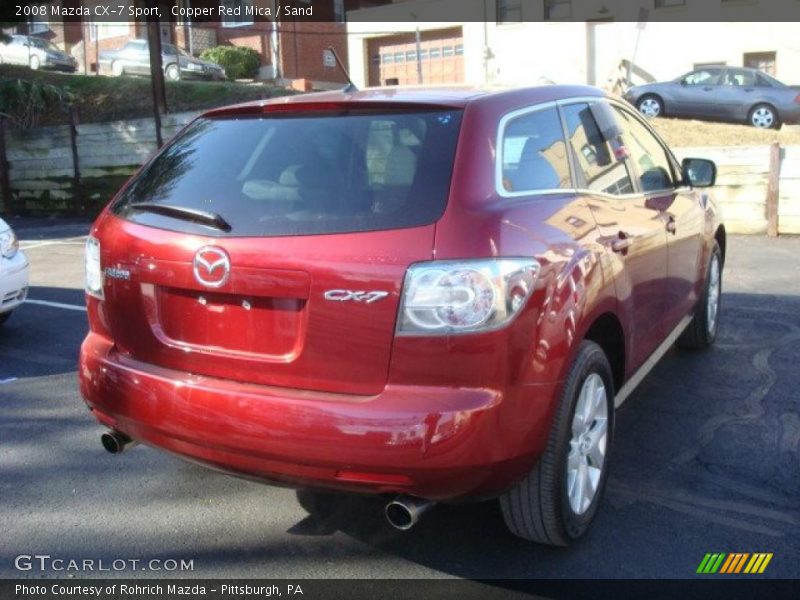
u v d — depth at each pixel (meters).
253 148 3.49
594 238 3.58
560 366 3.18
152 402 3.28
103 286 3.55
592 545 3.60
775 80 18.95
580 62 25.25
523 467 3.10
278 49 28.20
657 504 3.94
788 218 11.00
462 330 2.89
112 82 20.67
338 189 3.16
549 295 3.13
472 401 2.91
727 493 4.04
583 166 3.96
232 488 4.21
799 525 3.73
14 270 6.83
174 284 3.27
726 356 6.11
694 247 5.35
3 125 17.06
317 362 3.02
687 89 19.47
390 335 2.92
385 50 28.72
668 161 5.39
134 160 15.84
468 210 3.03
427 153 3.17
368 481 2.97
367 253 2.96
